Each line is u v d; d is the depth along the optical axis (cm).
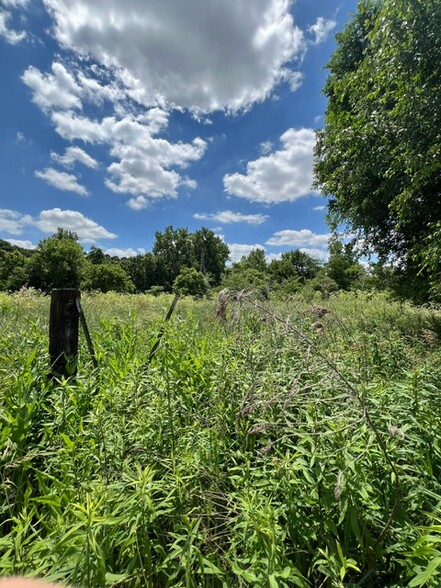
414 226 735
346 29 881
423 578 108
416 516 153
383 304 976
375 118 593
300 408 196
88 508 123
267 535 125
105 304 916
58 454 184
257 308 193
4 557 130
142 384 248
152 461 189
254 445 214
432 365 289
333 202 995
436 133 482
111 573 131
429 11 431
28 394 225
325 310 222
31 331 360
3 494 176
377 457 159
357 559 142
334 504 140
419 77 470
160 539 151
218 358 304
